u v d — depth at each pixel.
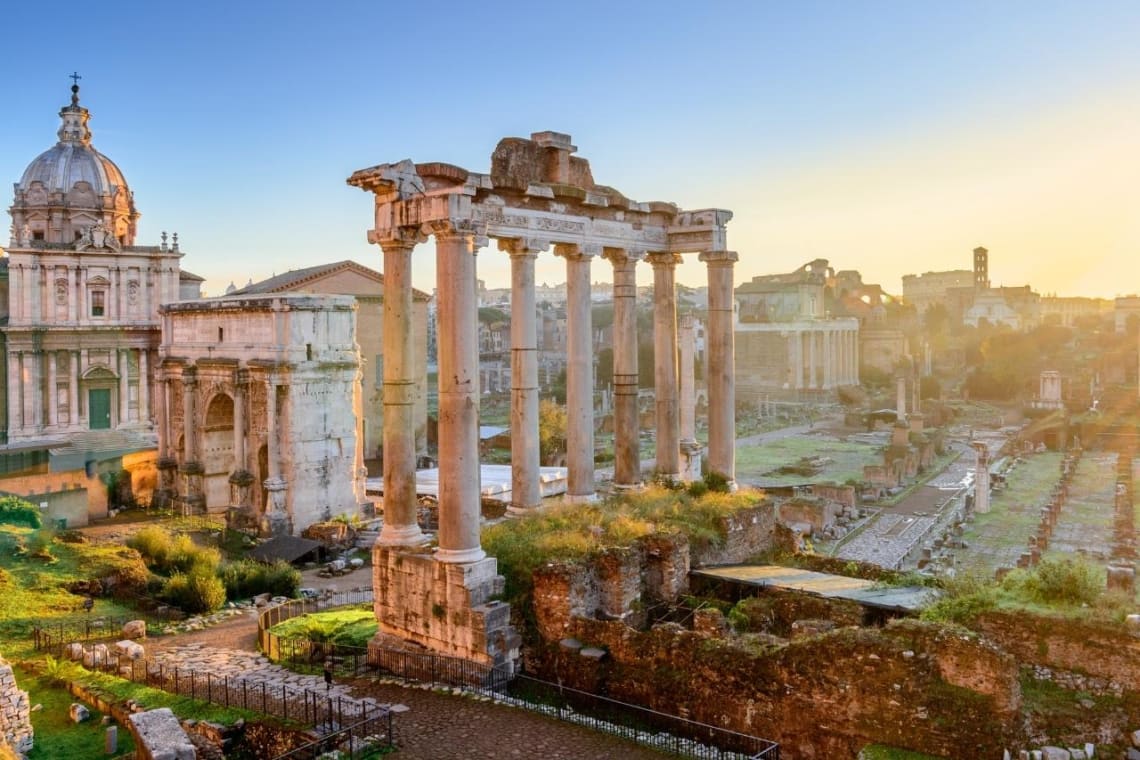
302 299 67.69
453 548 27.75
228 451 76.12
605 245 36.00
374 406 103.94
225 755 23.72
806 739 22.00
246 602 46.81
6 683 23.48
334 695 26.14
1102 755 20.12
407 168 28.94
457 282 27.62
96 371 85.38
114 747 24.16
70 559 49.81
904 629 21.67
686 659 24.16
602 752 21.95
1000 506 85.38
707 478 38.38
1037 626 22.72
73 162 93.00
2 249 81.00
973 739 20.03
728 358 38.53
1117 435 124.31
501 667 26.69
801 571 32.16
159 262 88.81
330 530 63.78
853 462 115.75
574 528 30.95
